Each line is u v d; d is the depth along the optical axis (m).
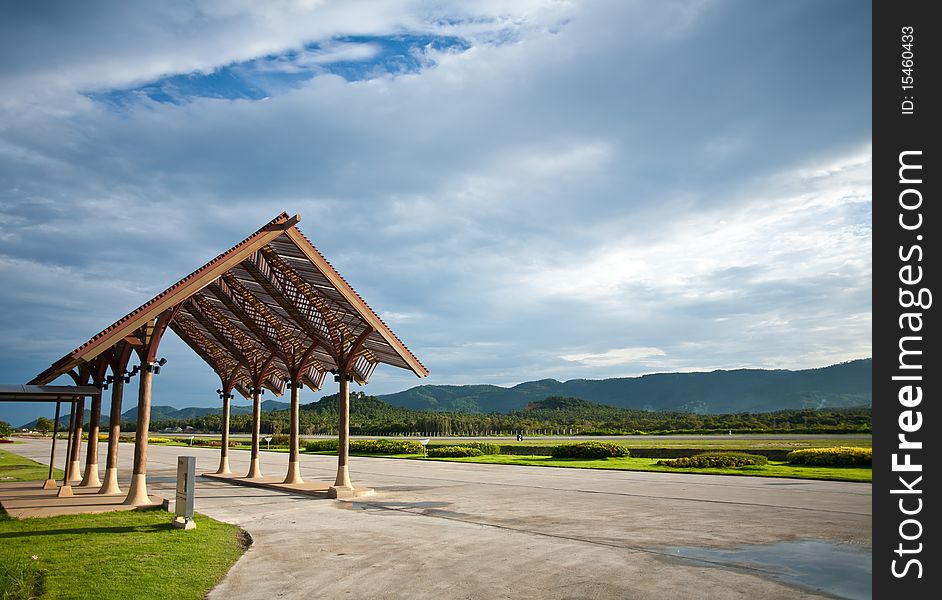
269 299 18.77
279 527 12.45
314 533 11.72
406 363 18.09
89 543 10.21
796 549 9.80
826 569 8.49
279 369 23.72
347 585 7.82
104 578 7.89
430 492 18.75
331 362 20.78
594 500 16.34
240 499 17.33
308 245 15.78
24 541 10.39
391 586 7.75
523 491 18.78
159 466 30.91
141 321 13.86
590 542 10.55
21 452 44.31
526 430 97.12
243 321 20.23
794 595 7.29
